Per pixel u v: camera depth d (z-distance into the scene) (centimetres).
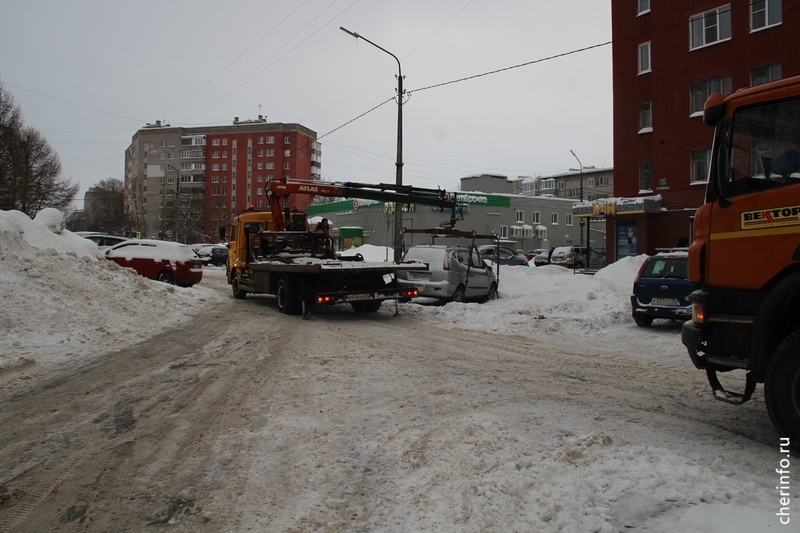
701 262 478
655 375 708
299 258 1410
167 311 1248
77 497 370
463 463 400
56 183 3997
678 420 509
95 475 404
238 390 627
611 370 739
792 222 424
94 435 487
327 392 612
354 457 427
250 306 1497
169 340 956
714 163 474
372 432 480
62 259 1173
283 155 9506
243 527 326
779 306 423
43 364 761
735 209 456
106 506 356
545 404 562
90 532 325
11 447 459
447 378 680
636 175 2811
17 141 3619
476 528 309
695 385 653
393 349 877
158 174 9912
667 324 1193
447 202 1558
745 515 311
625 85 2853
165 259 1919
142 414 545
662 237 2611
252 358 805
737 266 453
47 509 354
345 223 6009
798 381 405
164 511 349
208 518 338
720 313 470
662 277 1103
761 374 438
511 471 382
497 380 672
